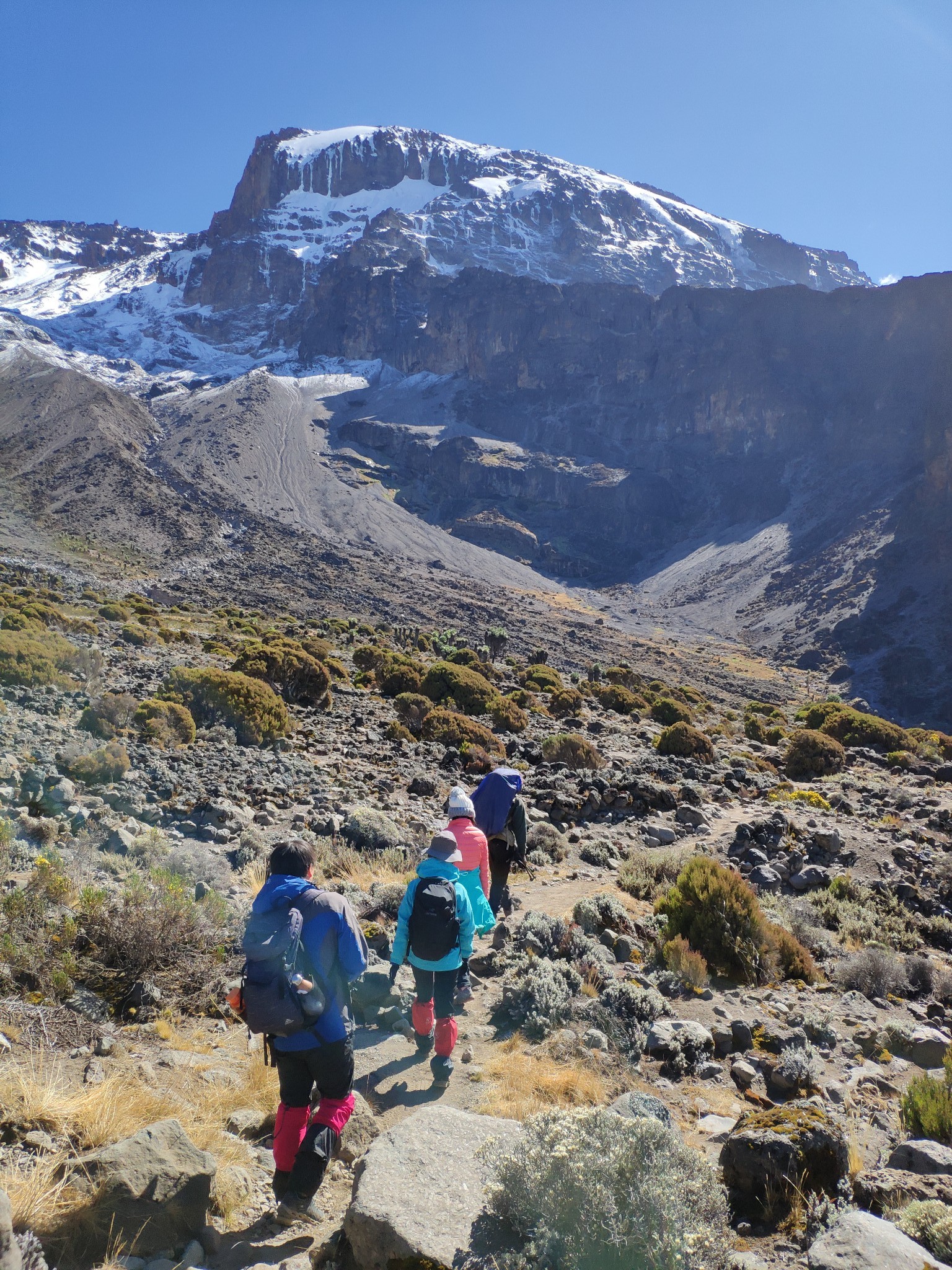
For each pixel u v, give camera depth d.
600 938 7.88
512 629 148.62
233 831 10.20
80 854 7.67
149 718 15.00
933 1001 8.23
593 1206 3.08
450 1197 3.38
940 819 16.02
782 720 51.34
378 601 155.75
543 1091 4.85
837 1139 4.23
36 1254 2.72
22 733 12.34
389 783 15.09
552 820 14.06
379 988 6.15
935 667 153.00
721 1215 3.41
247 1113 4.32
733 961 8.01
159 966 5.59
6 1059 4.18
